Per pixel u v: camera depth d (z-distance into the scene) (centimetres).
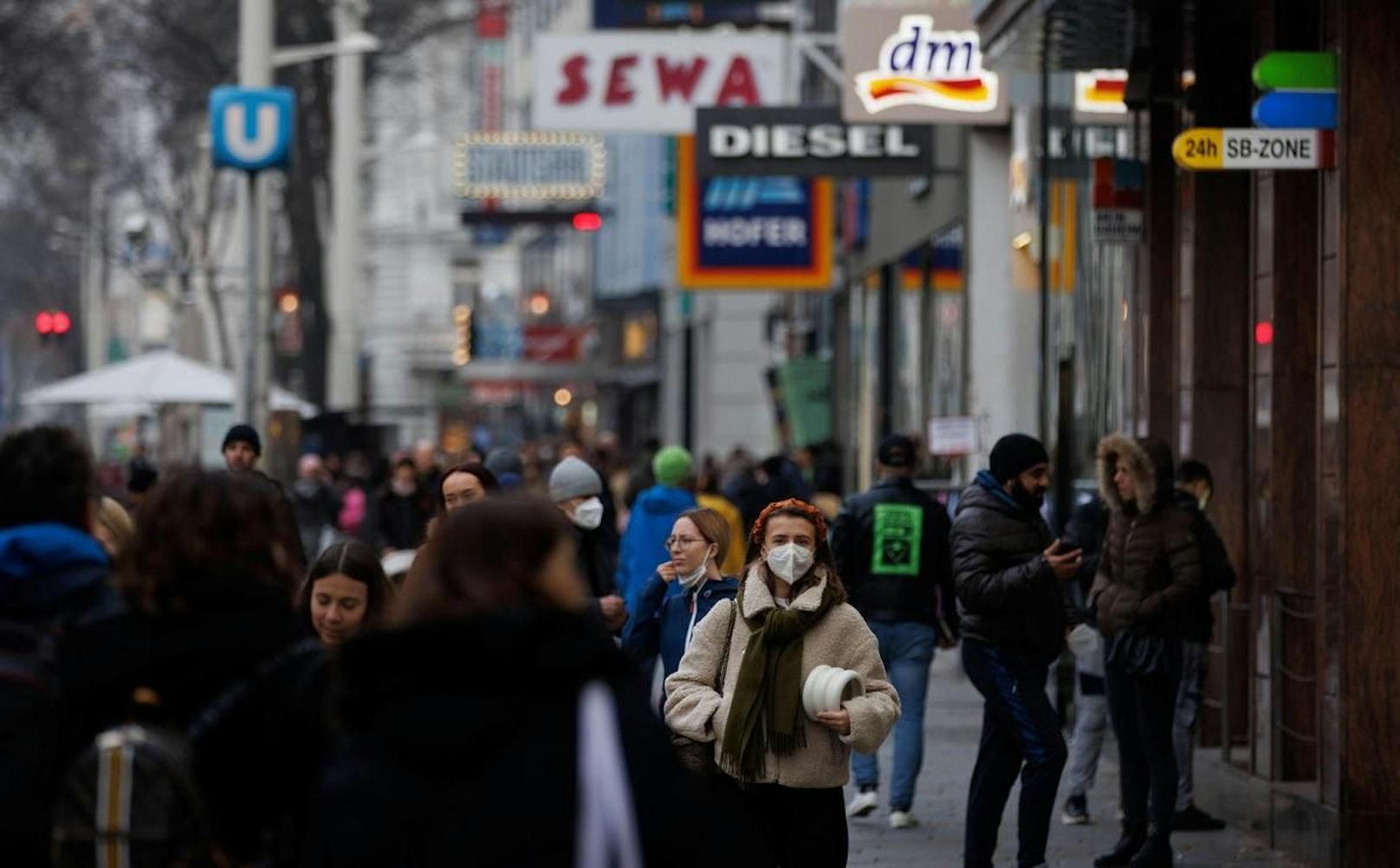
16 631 1306
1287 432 3161
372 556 1714
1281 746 3033
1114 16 3478
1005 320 5497
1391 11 2644
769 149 5497
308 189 11662
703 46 6294
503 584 1077
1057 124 4756
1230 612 3500
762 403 11600
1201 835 3069
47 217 16700
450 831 1044
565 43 6262
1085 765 3177
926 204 6569
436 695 1052
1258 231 3259
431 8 13075
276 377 14675
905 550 3144
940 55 4856
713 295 11662
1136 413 3991
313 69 11656
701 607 2416
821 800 2034
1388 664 2638
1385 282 2636
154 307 19050
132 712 1198
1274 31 3109
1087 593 3141
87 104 12650
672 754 1082
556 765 1048
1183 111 3675
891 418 7475
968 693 4881
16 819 1260
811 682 1980
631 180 14675
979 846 2623
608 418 18450
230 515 1220
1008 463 2597
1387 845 2645
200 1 11900
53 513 1352
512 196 12188
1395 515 2634
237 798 1208
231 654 1204
